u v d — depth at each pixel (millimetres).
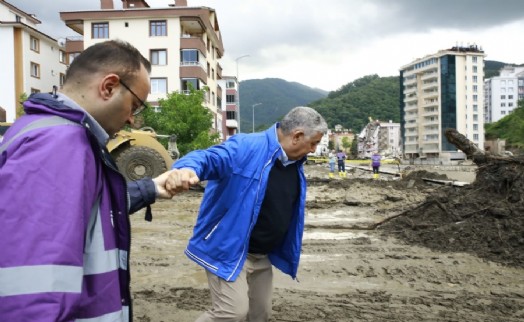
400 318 5016
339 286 6184
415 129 124125
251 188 3277
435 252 8008
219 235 3275
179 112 24672
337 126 194250
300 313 5137
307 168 48375
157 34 41031
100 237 1914
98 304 1891
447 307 5371
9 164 1656
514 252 7562
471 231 8578
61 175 1685
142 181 2516
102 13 40844
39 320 1528
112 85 1994
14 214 1596
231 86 78750
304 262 7398
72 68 2020
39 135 1724
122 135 15094
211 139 25188
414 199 15250
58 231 1618
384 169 42625
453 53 110750
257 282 3754
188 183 2564
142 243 8836
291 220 3691
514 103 168750
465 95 112062
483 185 10477
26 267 1559
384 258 7625
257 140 3373
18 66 40938
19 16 49969
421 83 121250
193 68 40719
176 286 6141
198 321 3377
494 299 5652
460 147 11453
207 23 44156
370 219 11789
